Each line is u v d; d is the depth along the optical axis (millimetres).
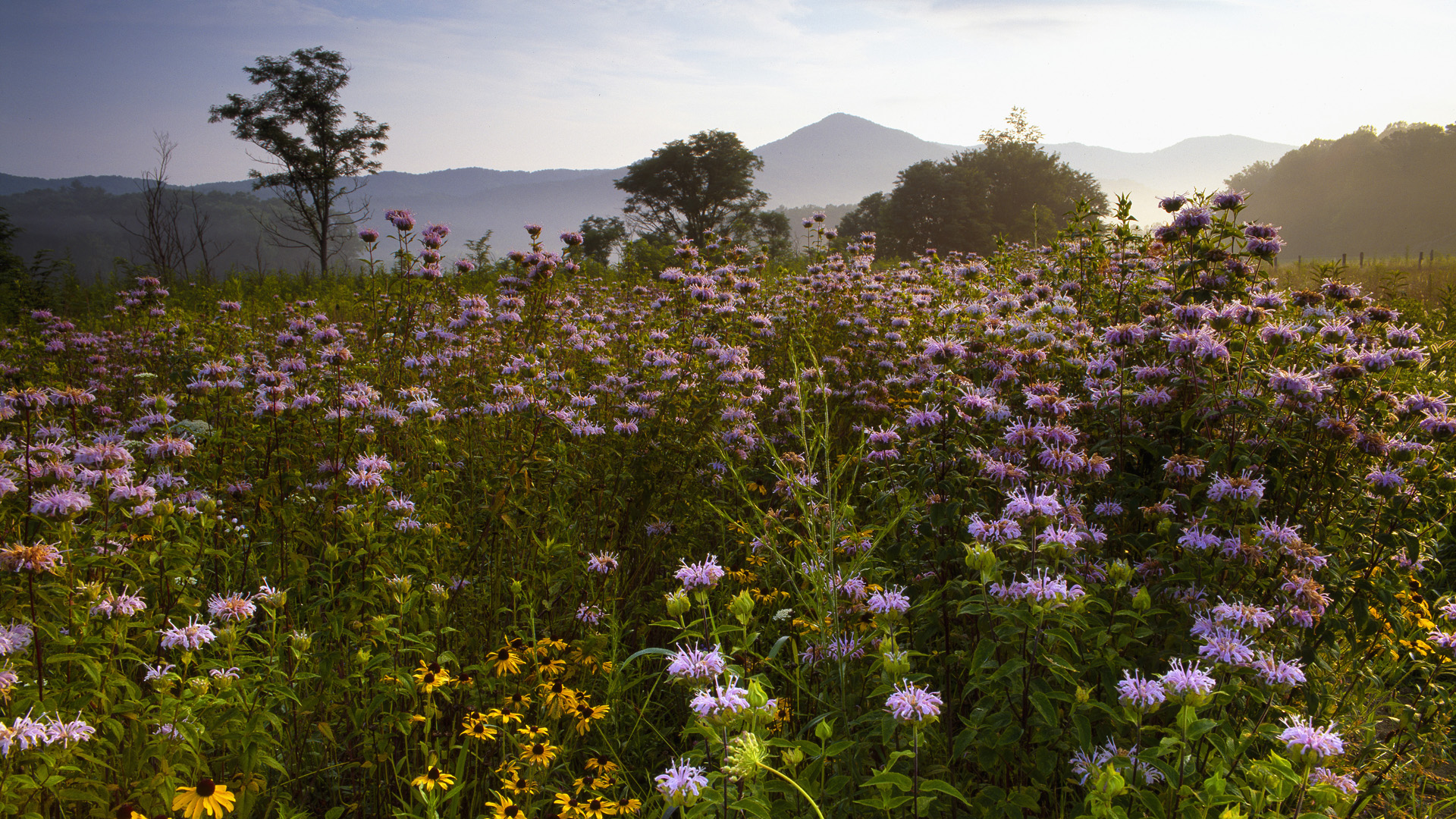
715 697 2229
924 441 3783
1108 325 6102
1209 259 5320
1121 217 6750
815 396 6266
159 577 3426
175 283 20266
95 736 2689
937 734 2771
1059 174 71375
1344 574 3246
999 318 6332
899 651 2582
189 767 2625
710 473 5312
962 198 63781
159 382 7773
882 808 2264
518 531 4449
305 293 19500
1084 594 2676
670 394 5547
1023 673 2627
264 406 4816
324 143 47125
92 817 2494
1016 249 12016
